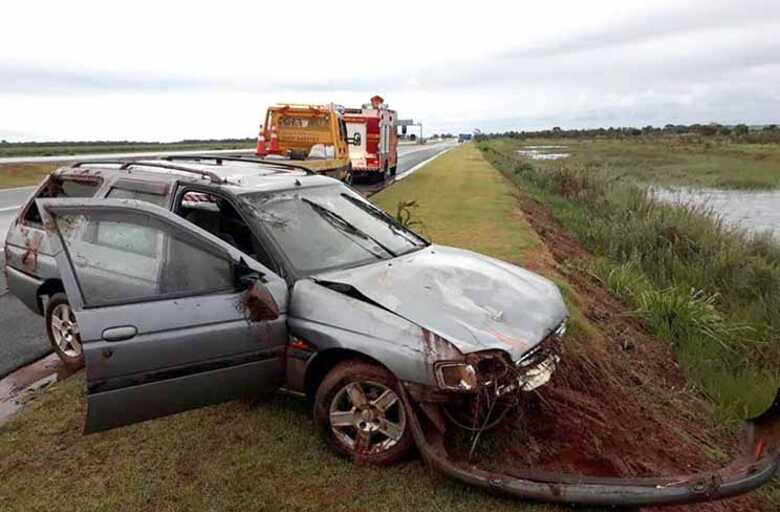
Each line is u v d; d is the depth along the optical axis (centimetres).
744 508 411
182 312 354
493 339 357
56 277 503
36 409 448
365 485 356
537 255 926
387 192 1795
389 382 362
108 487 354
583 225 1550
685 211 1504
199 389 364
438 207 1449
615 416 484
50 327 534
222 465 374
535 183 2477
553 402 461
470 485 345
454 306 382
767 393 605
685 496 324
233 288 373
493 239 1046
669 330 753
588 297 812
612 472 398
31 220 550
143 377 345
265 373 387
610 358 604
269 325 381
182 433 409
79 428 420
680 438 486
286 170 555
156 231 362
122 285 347
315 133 1656
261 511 334
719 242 1274
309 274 411
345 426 384
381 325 362
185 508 336
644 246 1291
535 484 334
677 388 619
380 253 463
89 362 329
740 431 528
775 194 2795
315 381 401
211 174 467
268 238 421
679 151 5678
